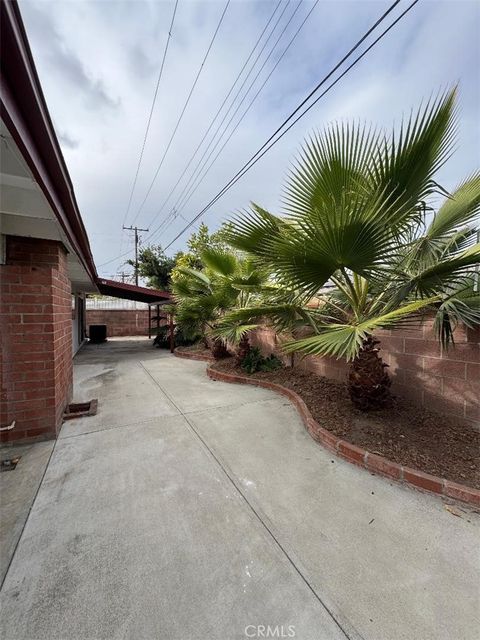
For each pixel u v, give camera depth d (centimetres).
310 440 282
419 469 212
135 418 338
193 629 117
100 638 114
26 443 274
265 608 125
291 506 188
